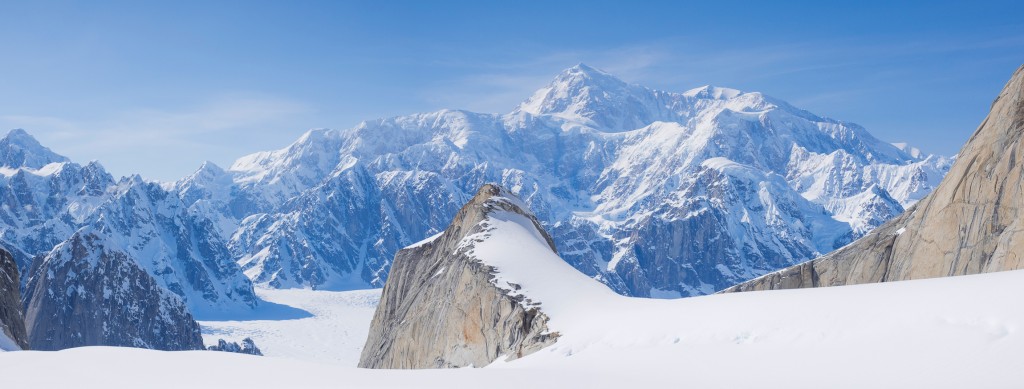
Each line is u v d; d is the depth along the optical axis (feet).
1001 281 115.14
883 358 107.86
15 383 123.13
